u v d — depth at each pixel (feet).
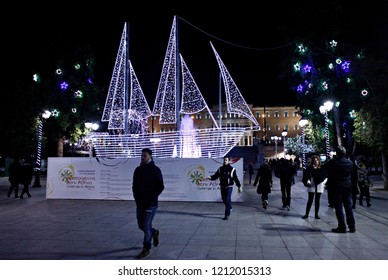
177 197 51.37
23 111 103.60
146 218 22.20
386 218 36.83
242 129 64.59
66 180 54.70
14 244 25.53
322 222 34.50
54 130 118.52
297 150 219.20
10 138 102.06
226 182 36.42
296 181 93.35
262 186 43.91
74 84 119.44
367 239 27.22
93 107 126.31
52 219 36.29
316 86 92.12
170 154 64.59
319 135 103.60
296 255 22.74
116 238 27.45
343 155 30.19
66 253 23.16
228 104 108.47
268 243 25.90
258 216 38.17
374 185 81.51
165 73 76.59
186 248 24.41
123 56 81.10
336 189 29.94
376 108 67.82
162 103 75.92
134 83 82.79
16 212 41.19
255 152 199.11
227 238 27.50
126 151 66.23
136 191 22.54
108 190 53.42
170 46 74.69
